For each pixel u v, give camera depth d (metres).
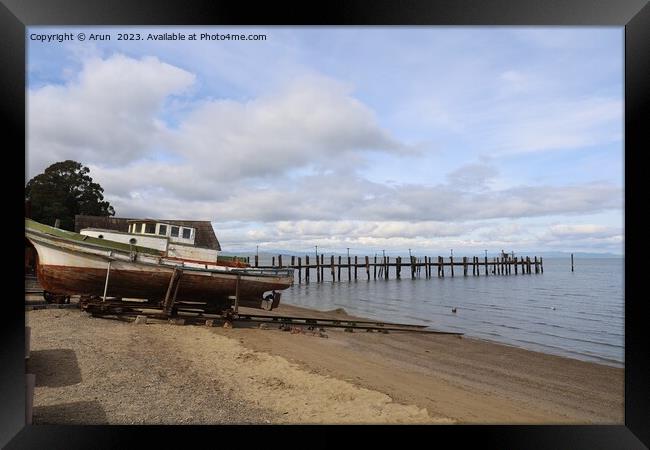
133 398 5.33
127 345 7.82
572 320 18.84
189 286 11.61
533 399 7.27
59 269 10.66
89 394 5.35
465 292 32.72
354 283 42.50
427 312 20.91
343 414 5.21
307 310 20.02
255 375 6.62
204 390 5.79
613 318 19.42
